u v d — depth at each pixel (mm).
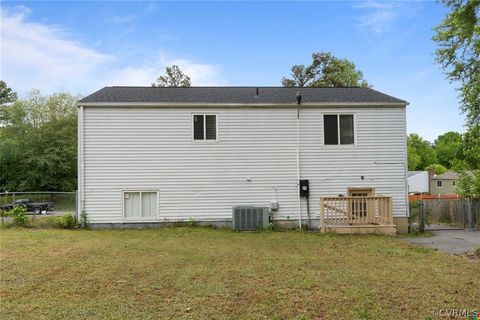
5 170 40562
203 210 14812
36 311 5043
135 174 14617
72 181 42094
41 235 12398
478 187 17297
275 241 11438
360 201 13953
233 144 14992
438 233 14633
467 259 8820
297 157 15094
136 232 13336
